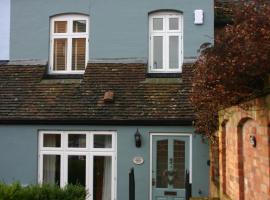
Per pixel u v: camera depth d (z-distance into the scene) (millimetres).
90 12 13414
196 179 11742
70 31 13617
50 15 13625
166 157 11953
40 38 13641
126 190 11977
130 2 13250
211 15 12867
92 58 13305
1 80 13352
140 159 11961
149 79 12836
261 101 4543
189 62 12812
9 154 12539
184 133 11867
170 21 13242
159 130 11945
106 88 12688
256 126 5051
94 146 12266
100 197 12203
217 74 5125
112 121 11984
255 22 4484
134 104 12211
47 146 12492
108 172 12227
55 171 12453
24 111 12508
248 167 5656
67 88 12914
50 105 12555
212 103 6391
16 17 13773
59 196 8000
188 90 12266
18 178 12453
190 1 13000
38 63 13562
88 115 12125
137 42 13148
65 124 12297
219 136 8016
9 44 13867
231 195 6738
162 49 13195
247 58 4344
